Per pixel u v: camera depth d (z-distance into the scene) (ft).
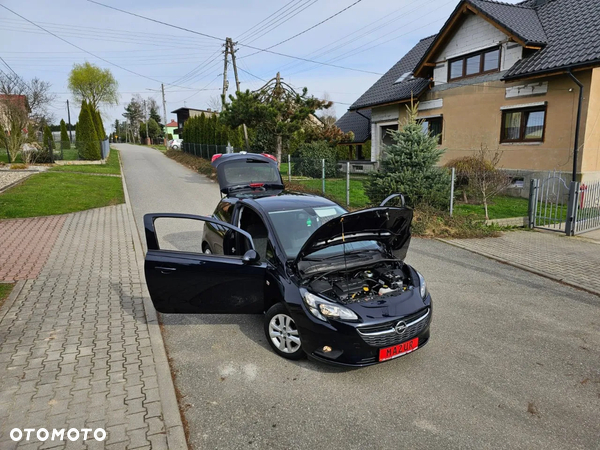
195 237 31.07
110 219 36.99
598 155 42.88
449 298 19.31
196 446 9.82
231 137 87.81
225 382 12.48
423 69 60.49
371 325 12.06
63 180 57.88
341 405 11.33
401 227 15.34
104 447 9.60
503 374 12.84
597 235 32.22
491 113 51.06
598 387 12.17
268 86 65.92
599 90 41.24
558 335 15.52
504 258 25.84
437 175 35.99
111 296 19.22
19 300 18.56
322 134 71.72
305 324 12.50
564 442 9.87
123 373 12.72
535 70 42.86
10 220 34.96
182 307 14.69
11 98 77.15
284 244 14.75
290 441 9.97
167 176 74.13
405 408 11.19
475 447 9.71
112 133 313.32
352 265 14.32
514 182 48.75
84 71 183.62
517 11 51.96
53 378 12.39
